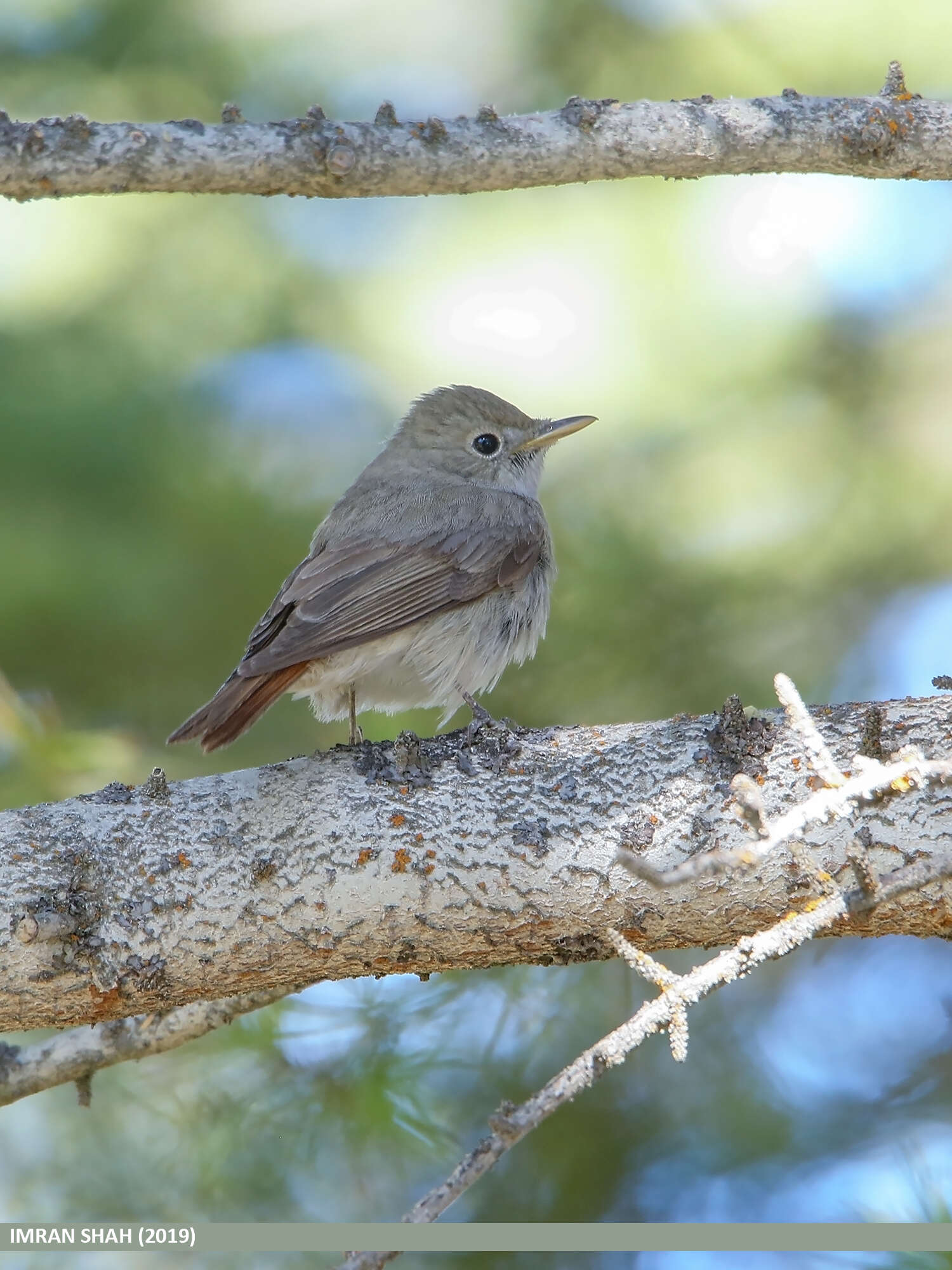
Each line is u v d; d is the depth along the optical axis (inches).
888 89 316.5
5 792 386.9
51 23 547.8
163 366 515.8
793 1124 436.8
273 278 533.0
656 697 481.7
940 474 497.0
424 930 279.6
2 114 277.7
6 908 278.2
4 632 474.9
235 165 283.9
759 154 305.6
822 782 271.7
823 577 490.3
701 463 503.8
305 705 495.5
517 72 544.7
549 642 486.3
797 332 517.3
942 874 223.5
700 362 516.1
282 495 503.8
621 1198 436.1
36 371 506.6
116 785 297.6
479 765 288.7
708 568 488.4
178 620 486.6
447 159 292.8
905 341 519.8
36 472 488.7
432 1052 375.2
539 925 278.1
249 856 282.7
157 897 280.8
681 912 273.1
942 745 270.7
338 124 290.0
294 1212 402.0
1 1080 325.7
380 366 520.4
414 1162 397.4
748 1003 456.1
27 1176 411.8
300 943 280.7
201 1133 382.6
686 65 535.5
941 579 490.6
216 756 480.7
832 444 505.0
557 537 497.0
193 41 543.5
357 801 285.3
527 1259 429.7
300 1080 378.0
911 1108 434.3
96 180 280.2
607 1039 215.0
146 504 494.3
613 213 528.4
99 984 279.1
